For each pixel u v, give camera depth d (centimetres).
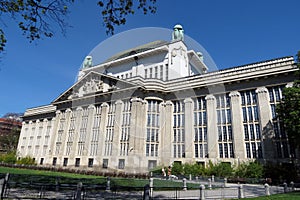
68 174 2420
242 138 2734
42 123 5075
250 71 2842
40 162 4478
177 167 2416
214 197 1106
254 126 2750
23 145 5225
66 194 967
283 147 2527
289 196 1096
